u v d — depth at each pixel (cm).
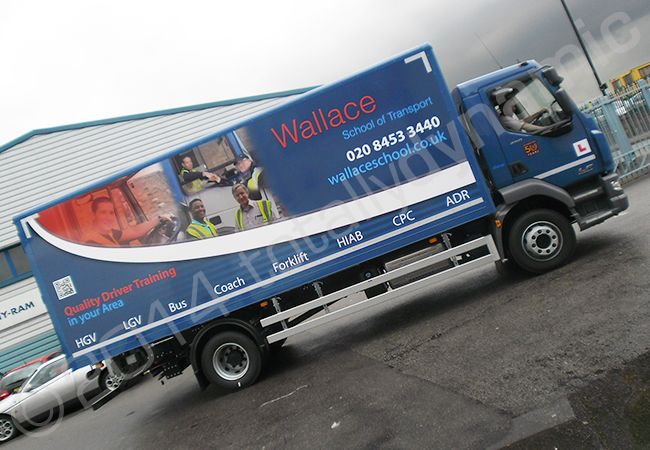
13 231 1706
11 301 1666
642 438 296
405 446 367
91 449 674
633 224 766
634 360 378
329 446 409
